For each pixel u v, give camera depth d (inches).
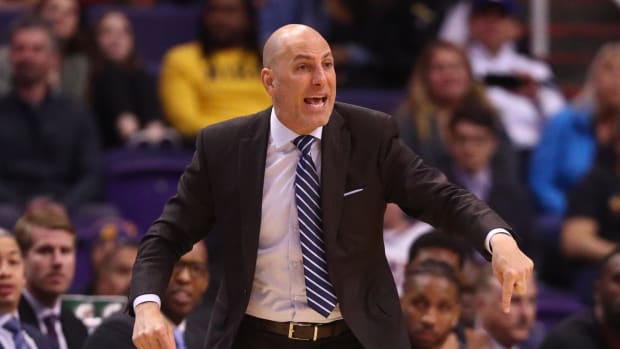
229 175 347.9
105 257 598.2
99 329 464.1
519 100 837.2
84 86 813.9
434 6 904.9
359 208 346.3
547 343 561.3
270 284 347.9
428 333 495.5
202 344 483.2
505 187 713.0
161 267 348.2
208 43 815.7
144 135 777.6
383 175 349.1
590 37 990.4
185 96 805.9
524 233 713.6
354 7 898.1
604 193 718.5
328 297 341.7
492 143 713.0
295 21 901.8
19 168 735.1
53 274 520.7
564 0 995.3
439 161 722.2
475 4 837.8
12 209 686.5
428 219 343.9
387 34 895.1
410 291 498.3
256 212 343.9
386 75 894.4
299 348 348.5
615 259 550.0
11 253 477.4
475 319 559.2
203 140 353.1
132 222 743.1
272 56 339.6
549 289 721.6
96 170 747.4
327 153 344.8
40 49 740.0
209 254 618.8
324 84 336.5
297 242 344.8
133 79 820.0
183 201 353.4
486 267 573.0
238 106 807.7
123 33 824.9
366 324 342.0
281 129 346.0
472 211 330.3
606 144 732.7
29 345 474.6
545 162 797.9
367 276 348.8
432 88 747.4
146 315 335.3
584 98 808.3
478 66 840.9
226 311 349.7
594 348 550.0
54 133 744.3
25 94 745.0
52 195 735.1
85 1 938.7
